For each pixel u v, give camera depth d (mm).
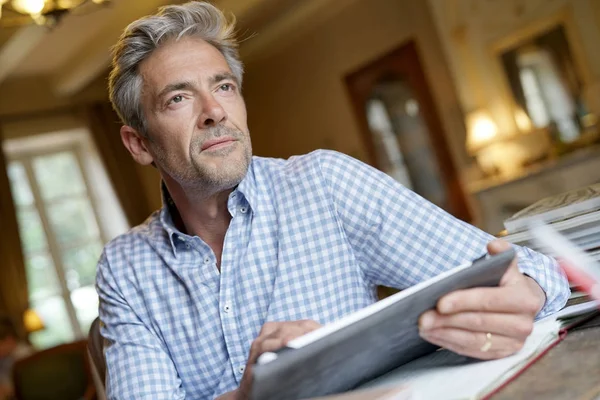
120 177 8609
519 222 1343
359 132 8594
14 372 3846
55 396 3805
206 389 1442
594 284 1016
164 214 1478
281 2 8039
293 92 9250
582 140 6512
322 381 896
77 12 4953
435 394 873
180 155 1370
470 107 7117
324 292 1430
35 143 8430
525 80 6758
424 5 7621
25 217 8312
